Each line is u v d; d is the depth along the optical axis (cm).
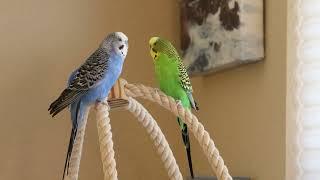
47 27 124
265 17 106
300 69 91
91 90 87
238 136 114
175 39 135
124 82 91
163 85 96
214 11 116
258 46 106
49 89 122
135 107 92
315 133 90
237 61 108
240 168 113
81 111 89
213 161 86
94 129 125
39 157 120
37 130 121
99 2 129
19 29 121
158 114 131
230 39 110
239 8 107
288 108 92
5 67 119
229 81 118
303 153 90
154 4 134
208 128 126
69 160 91
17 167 118
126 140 128
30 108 120
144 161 129
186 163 131
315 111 90
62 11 125
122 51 89
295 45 91
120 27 130
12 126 118
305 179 90
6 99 119
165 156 93
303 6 90
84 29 127
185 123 91
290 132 92
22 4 122
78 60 125
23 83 120
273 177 101
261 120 106
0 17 120
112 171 81
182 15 131
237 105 115
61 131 123
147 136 130
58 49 124
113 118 127
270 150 102
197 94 131
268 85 104
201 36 122
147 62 132
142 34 132
